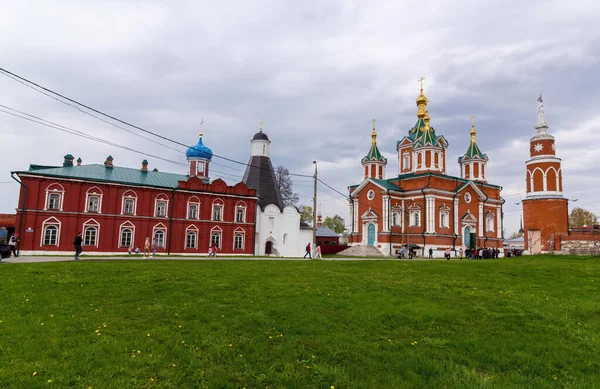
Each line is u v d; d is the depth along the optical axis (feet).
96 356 27.76
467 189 215.10
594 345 31.55
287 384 24.67
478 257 173.58
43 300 43.16
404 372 26.30
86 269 67.51
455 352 29.84
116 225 154.51
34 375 24.56
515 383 24.94
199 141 201.87
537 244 158.92
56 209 146.00
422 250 195.21
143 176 172.04
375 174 234.38
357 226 220.43
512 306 43.19
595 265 89.56
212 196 173.99
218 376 25.43
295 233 199.31
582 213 304.91
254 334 33.37
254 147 213.66
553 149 162.61
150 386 23.89
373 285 55.36
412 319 37.52
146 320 36.81
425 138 211.61
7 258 98.84
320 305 42.29
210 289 50.67
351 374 25.90
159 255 149.59
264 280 58.90
